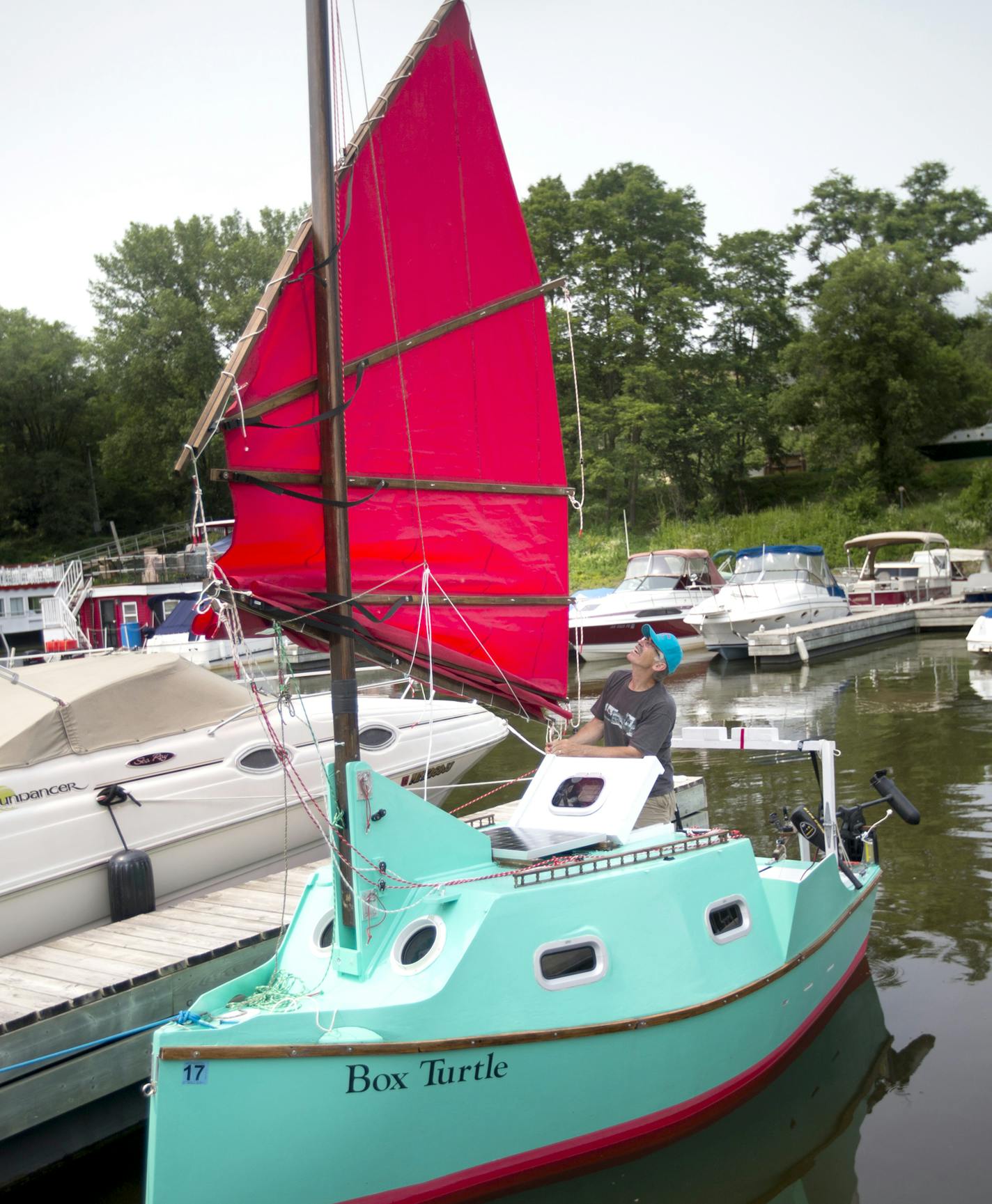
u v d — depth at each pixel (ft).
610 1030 13.91
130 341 166.91
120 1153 16.94
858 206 189.16
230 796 24.71
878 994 19.24
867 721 45.21
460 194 16.75
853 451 159.33
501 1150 13.34
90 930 21.90
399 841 14.02
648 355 156.04
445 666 16.26
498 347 17.30
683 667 72.84
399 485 15.94
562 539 18.11
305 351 14.07
